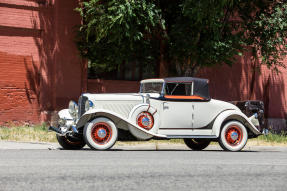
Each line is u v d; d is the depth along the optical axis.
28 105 23.97
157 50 22.75
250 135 14.95
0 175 6.81
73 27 24.06
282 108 29.98
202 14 18.78
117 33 19.28
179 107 13.83
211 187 6.15
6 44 23.38
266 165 8.98
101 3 20.81
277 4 21.95
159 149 16.16
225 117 14.01
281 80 29.88
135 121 13.22
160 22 20.19
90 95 13.19
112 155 10.60
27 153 10.74
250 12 22.30
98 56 23.14
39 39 24.14
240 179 6.95
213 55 20.05
